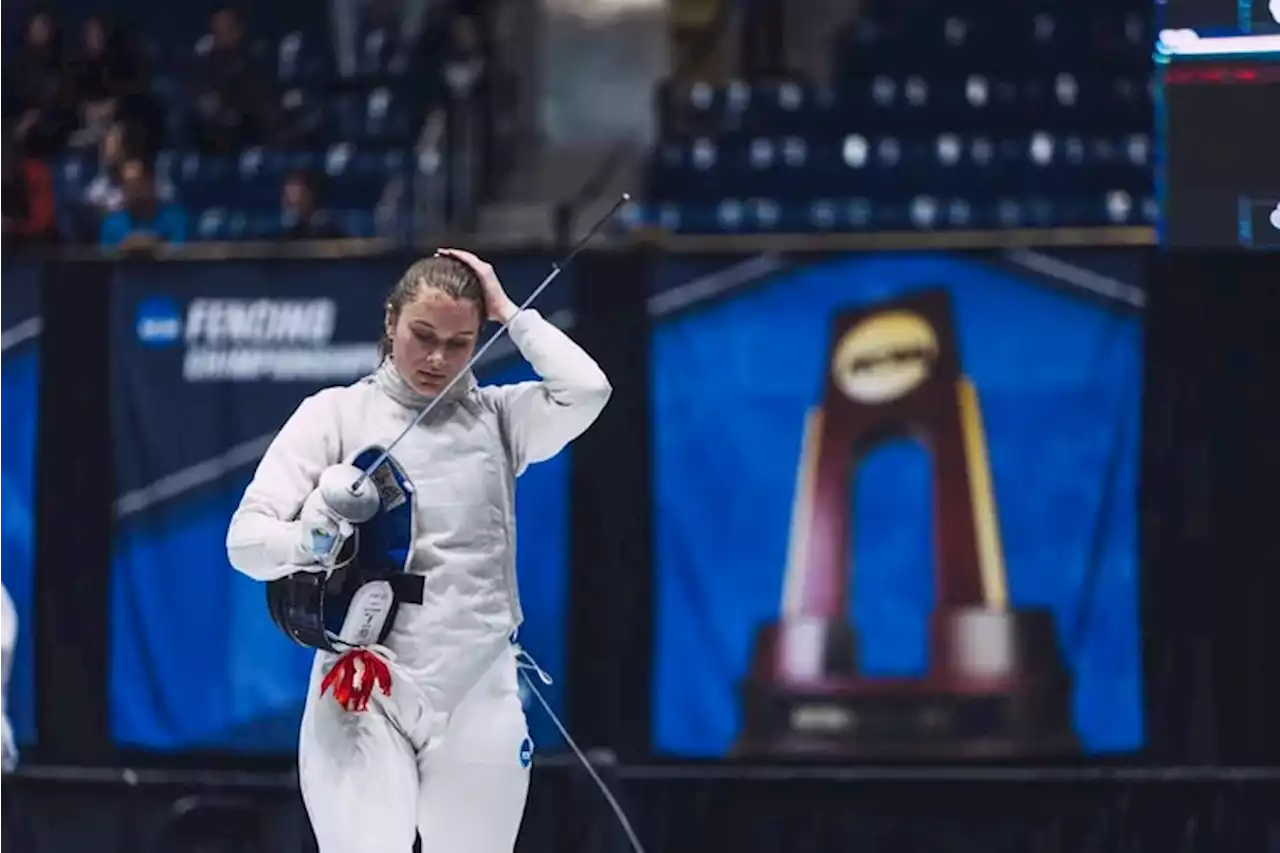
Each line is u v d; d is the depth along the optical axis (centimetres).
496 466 1173
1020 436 2017
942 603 2012
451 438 1155
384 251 2083
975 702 2003
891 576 2019
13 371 2120
